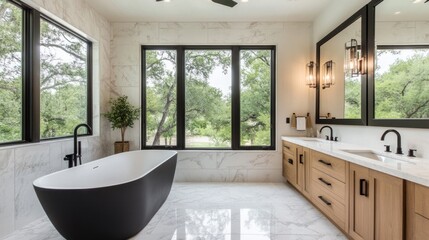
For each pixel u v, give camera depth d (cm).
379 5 225
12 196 214
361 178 175
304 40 389
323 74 343
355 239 184
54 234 213
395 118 205
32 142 243
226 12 356
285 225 231
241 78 402
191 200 300
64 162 282
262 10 349
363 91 246
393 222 141
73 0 298
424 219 120
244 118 403
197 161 390
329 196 227
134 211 202
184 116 403
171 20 386
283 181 387
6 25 223
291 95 389
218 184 371
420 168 142
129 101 396
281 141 388
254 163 389
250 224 233
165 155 344
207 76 403
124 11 355
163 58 405
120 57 395
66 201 179
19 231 218
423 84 179
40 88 263
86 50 356
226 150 392
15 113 234
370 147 242
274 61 398
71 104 322
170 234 213
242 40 390
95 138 353
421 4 181
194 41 391
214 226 229
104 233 192
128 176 319
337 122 302
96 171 272
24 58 242
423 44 179
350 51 261
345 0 289
